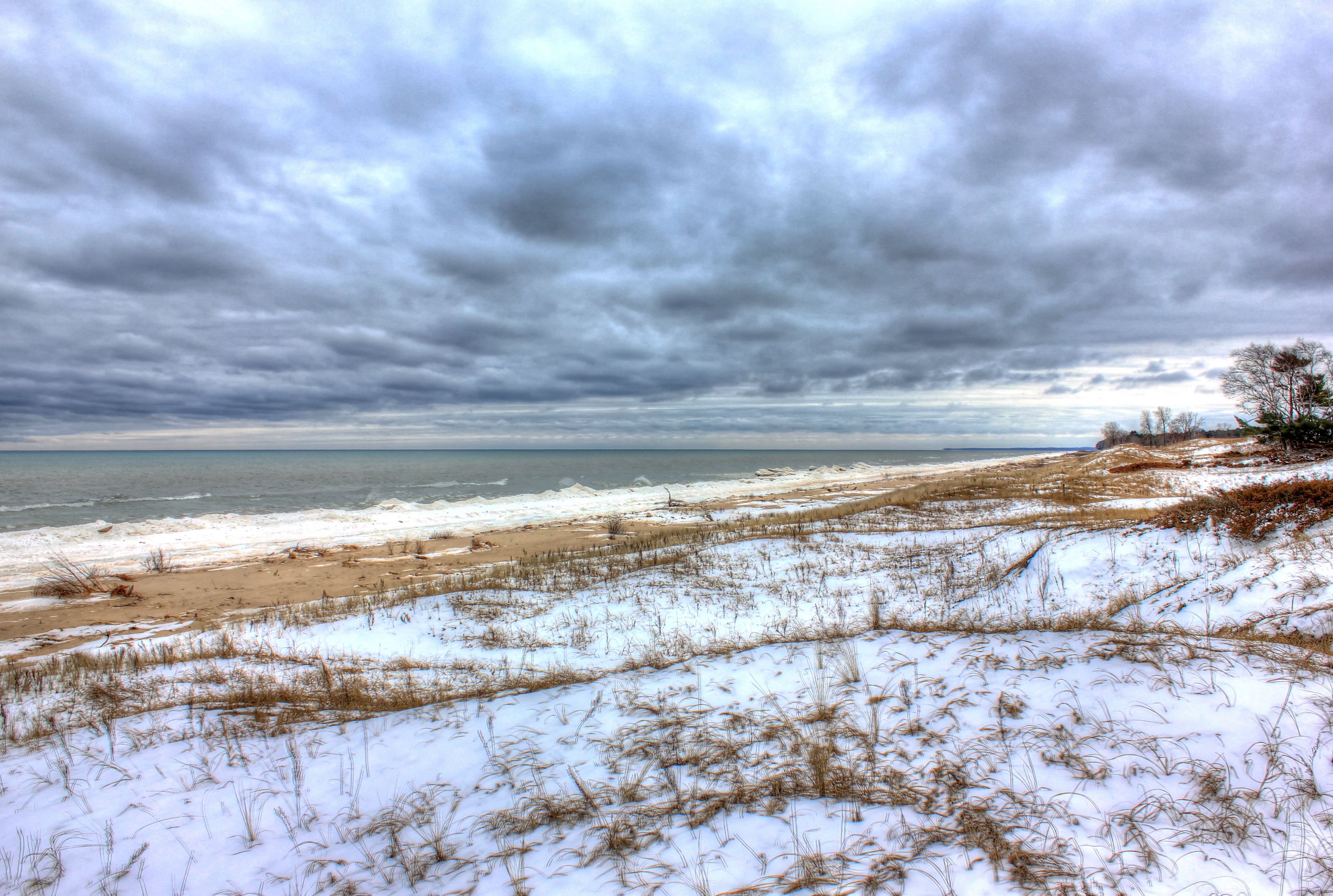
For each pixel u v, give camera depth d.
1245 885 2.64
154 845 3.95
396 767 4.91
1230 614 6.49
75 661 10.48
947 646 6.02
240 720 6.27
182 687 8.13
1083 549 10.64
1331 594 5.95
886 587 11.59
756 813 3.67
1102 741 3.89
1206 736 3.73
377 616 12.97
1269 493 9.91
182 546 26.45
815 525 20.30
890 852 3.11
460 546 25.67
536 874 3.29
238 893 3.41
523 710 5.86
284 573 20.67
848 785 3.84
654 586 13.55
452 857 3.58
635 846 3.45
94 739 5.91
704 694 5.83
